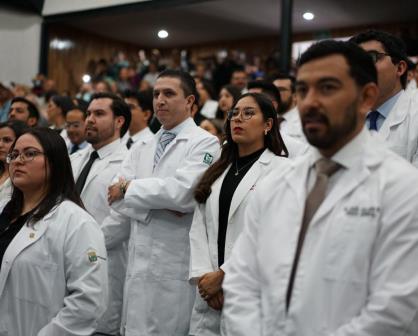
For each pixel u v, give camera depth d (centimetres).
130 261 227
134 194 215
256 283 128
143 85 603
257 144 204
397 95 201
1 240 173
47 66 750
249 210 135
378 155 119
